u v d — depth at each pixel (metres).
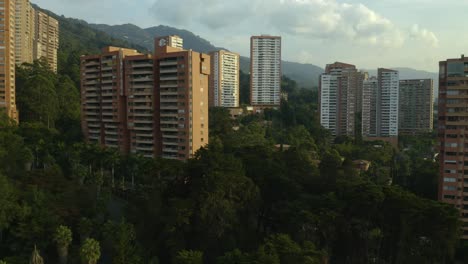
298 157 121.38
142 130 160.75
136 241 87.25
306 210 89.00
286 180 102.44
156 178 100.50
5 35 174.62
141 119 160.25
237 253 73.31
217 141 167.12
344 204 91.62
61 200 99.31
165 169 98.75
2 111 162.12
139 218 94.94
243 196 91.94
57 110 197.25
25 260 77.62
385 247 93.81
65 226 83.88
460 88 107.06
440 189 111.25
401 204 89.44
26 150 131.75
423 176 137.25
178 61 150.62
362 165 187.62
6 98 175.75
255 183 103.56
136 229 91.94
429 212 87.56
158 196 94.31
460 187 108.62
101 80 172.12
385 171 168.62
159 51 158.25
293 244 76.12
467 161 107.62
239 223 92.00
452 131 108.44
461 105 107.25
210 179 88.88
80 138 179.00
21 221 84.88
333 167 118.38
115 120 167.25
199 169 96.69
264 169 107.25
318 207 91.75
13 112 178.00
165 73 154.00
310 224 87.38
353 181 109.56
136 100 160.62
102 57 169.62
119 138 168.38
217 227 85.44
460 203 108.69
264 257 69.25
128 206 102.81
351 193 93.81
